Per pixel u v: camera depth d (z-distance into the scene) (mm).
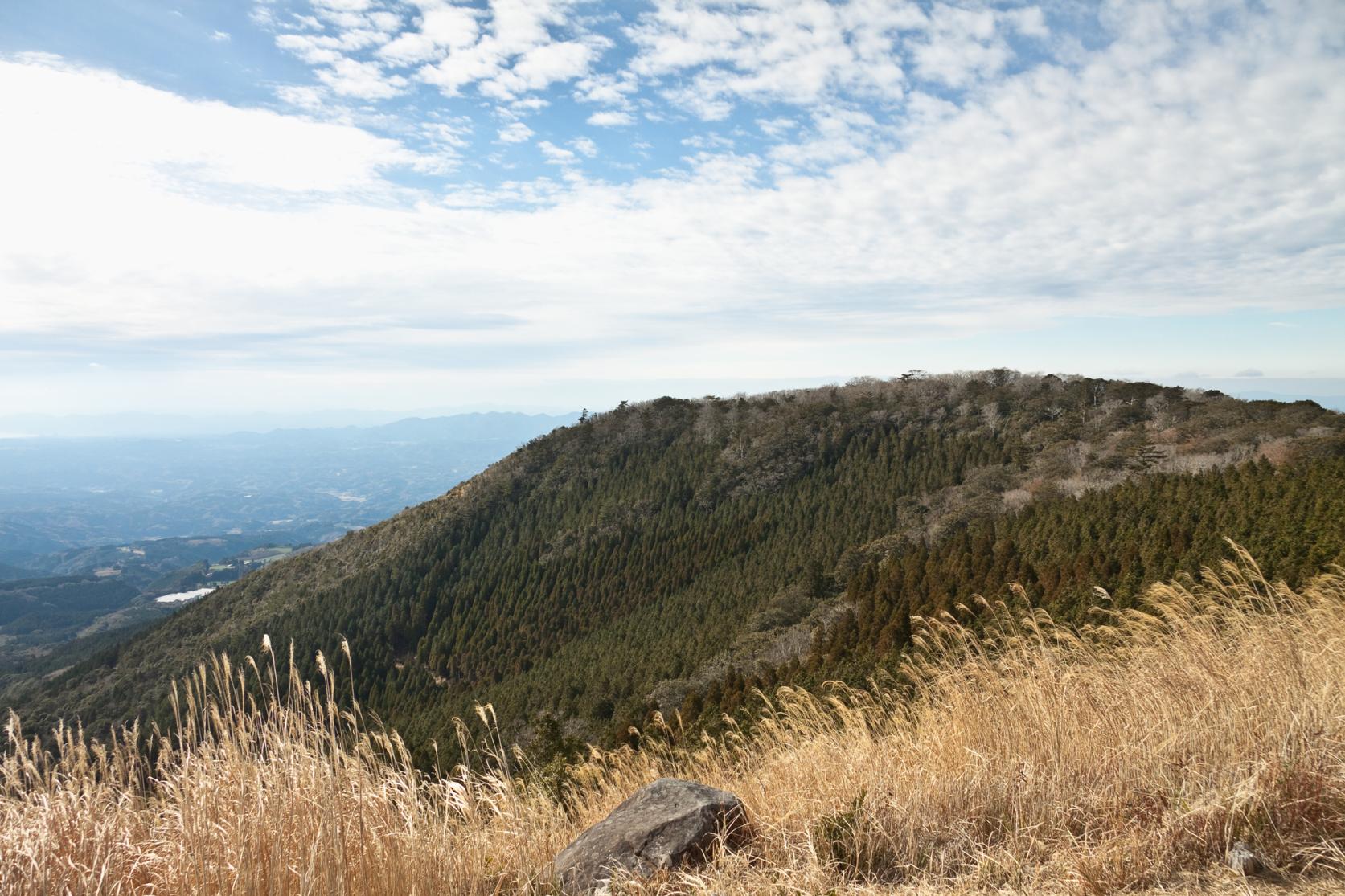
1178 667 4770
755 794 4992
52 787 3484
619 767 7234
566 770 7031
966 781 3936
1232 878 2832
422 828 3652
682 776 7078
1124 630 6230
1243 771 3426
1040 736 4266
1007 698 4898
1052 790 3711
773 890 3283
